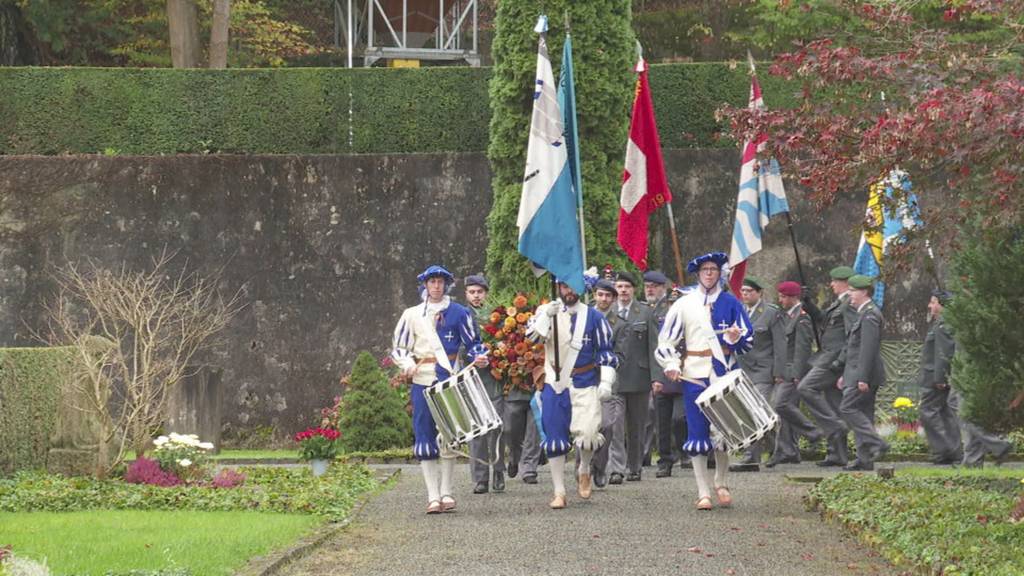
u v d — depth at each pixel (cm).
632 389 1791
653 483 1756
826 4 2202
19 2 3309
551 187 1619
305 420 2709
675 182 2719
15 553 1101
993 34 2667
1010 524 1202
